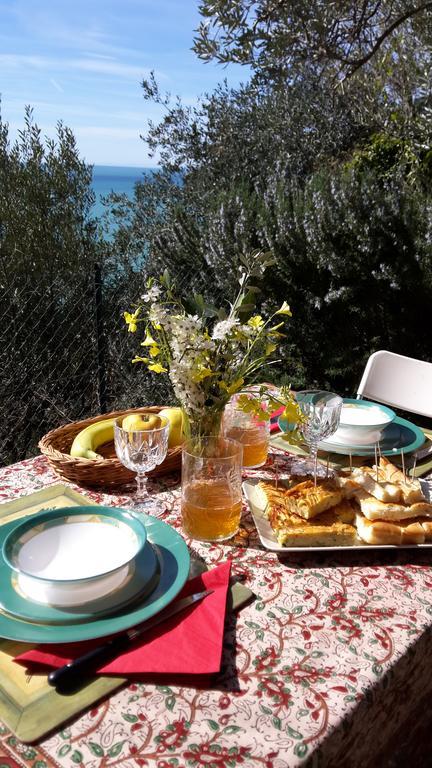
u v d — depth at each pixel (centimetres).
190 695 75
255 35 320
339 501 116
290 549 105
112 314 430
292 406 122
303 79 562
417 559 107
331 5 322
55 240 523
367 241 399
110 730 69
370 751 81
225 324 113
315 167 582
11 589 89
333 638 86
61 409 413
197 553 108
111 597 87
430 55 417
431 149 465
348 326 441
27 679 76
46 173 518
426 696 95
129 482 137
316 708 73
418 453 150
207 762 65
